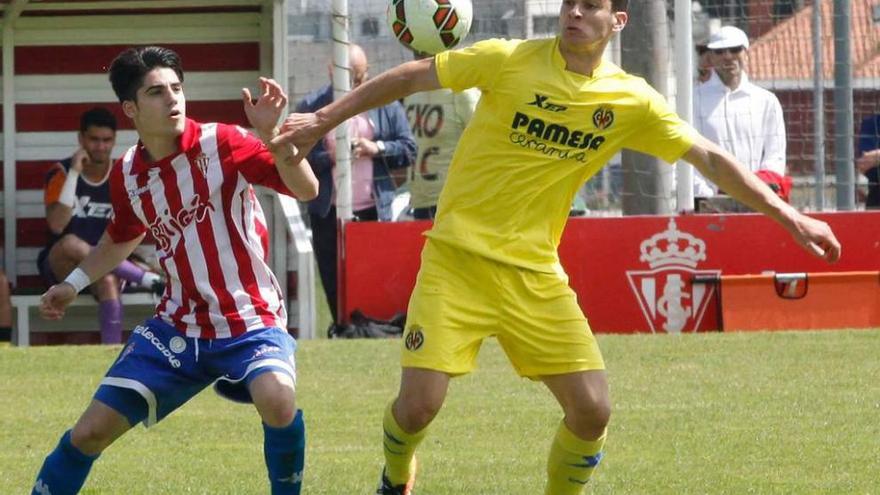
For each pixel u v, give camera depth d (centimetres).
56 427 2809
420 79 1900
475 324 1908
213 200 1866
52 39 4394
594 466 1991
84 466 1875
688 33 4219
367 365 3434
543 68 1900
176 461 2488
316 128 1844
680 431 2689
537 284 1914
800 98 4938
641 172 4528
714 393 3056
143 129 1864
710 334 3816
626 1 1920
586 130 1908
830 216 4038
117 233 1962
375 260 4053
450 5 2566
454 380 3247
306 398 3059
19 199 4416
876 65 4869
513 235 1912
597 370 1917
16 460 2505
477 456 2508
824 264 4028
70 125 4419
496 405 2970
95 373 3391
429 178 4159
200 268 1862
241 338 1866
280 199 4266
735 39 4322
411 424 1919
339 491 2231
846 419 2772
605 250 4019
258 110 1802
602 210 6103
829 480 2286
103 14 4375
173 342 1870
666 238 4019
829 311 3978
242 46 4397
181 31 4384
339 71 4169
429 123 4147
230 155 1866
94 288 4059
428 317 1900
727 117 4316
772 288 3975
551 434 2694
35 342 4303
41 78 4400
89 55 4406
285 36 4266
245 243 1880
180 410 2981
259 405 1825
